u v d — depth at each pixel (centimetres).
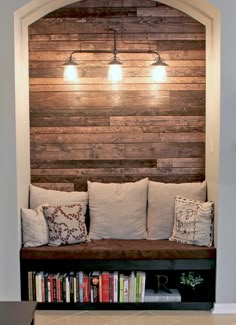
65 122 419
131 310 372
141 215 402
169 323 347
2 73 354
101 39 414
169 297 373
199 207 380
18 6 350
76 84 417
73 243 381
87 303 372
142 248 370
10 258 362
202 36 415
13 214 361
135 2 414
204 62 416
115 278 370
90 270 375
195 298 382
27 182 404
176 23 414
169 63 416
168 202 401
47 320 351
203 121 419
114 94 418
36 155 420
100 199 402
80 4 412
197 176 423
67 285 370
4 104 356
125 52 415
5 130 357
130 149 420
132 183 412
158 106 419
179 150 421
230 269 369
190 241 377
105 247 372
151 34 415
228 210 365
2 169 359
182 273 392
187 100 419
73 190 422
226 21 356
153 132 420
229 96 361
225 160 363
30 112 417
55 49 414
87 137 419
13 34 351
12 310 242
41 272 373
